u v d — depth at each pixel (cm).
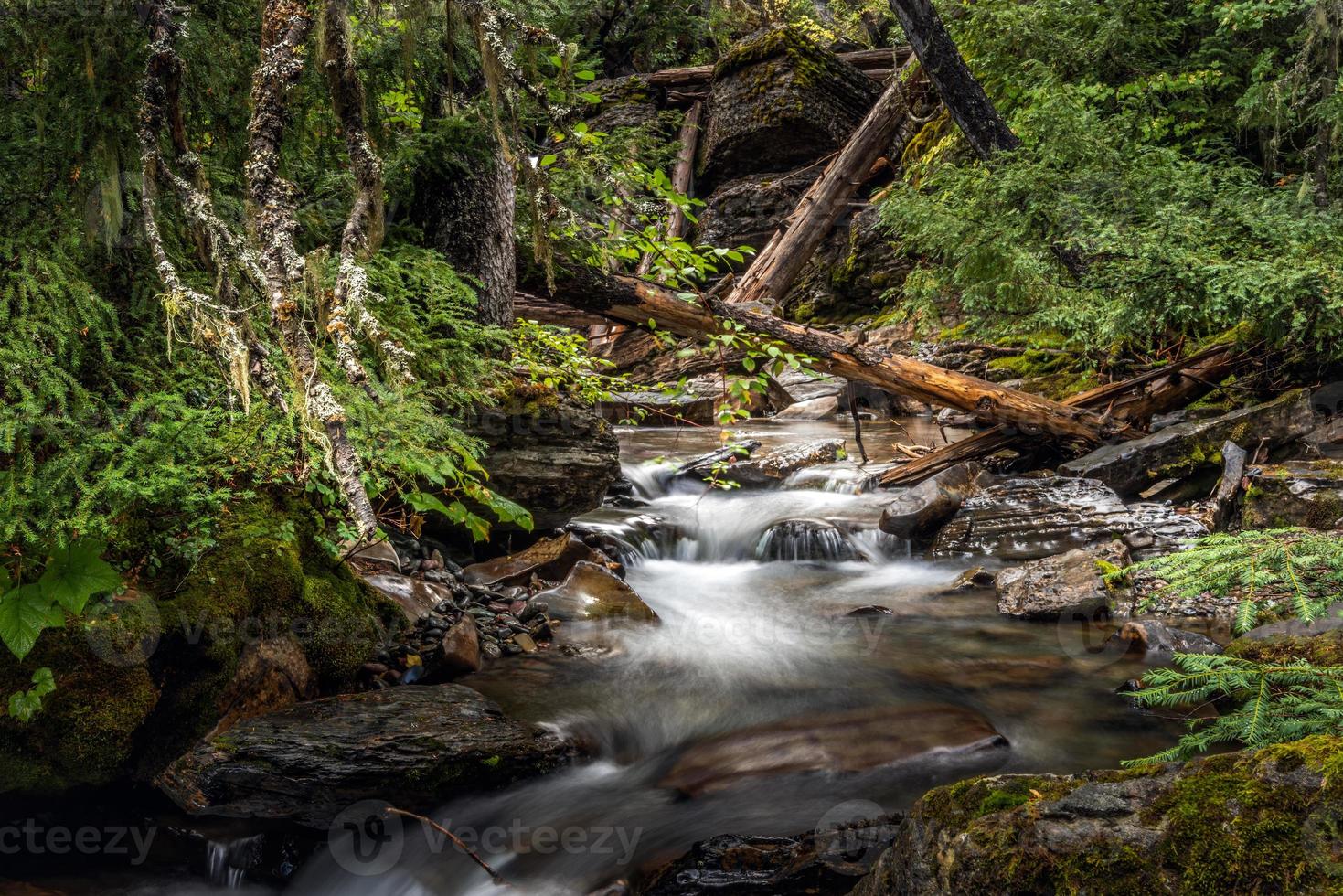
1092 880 146
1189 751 264
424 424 338
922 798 179
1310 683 244
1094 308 611
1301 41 761
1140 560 467
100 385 291
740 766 293
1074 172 660
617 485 666
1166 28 930
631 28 1648
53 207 282
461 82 465
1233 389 619
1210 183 640
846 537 566
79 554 262
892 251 1198
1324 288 516
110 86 272
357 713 293
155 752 278
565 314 591
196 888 242
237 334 179
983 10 959
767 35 1452
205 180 224
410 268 432
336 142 364
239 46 300
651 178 518
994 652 396
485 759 278
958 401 616
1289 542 237
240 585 304
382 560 406
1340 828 135
